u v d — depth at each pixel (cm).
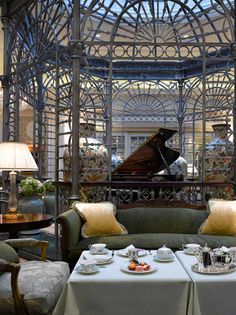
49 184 653
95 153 509
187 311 239
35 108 736
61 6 502
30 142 995
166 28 556
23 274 272
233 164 514
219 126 534
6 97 616
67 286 242
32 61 560
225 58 511
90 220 415
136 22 541
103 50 718
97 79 802
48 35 520
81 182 480
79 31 481
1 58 850
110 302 241
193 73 812
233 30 509
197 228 439
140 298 241
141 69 825
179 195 539
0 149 390
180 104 859
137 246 384
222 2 512
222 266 269
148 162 571
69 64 496
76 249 381
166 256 294
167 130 540
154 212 450
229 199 490
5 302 241
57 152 505
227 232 412
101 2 538
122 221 445
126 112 966
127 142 976
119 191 530
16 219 390
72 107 479
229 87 658
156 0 569
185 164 704
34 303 240
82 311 241
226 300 240
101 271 262
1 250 286
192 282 241
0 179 696
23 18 572
